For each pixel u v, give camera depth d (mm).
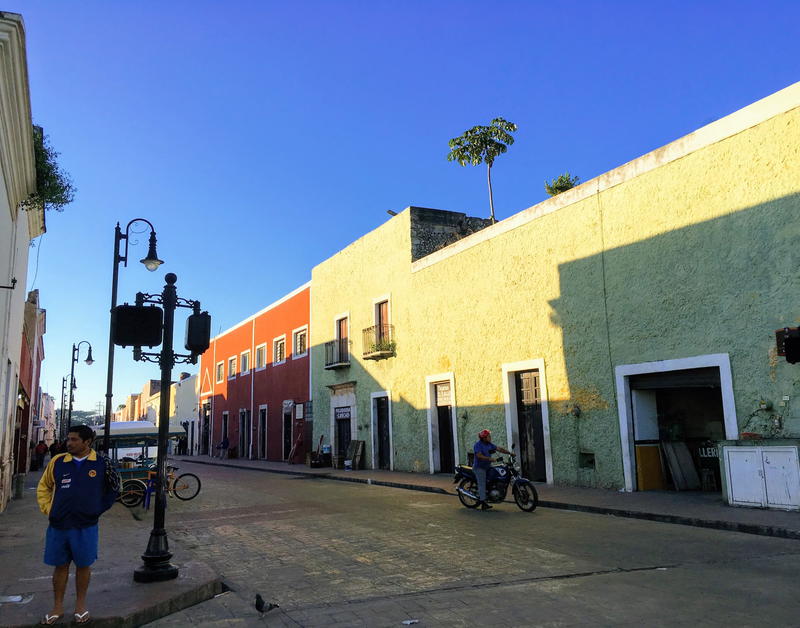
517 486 11898
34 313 24719
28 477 24047
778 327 10719
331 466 26188
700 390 14023
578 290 14828
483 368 17812
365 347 24125
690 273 12289
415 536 9227
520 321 16547
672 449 13500
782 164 10836
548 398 15500
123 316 6531
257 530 10336
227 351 43125
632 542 8367
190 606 5941
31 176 11852
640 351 13227
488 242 17906
